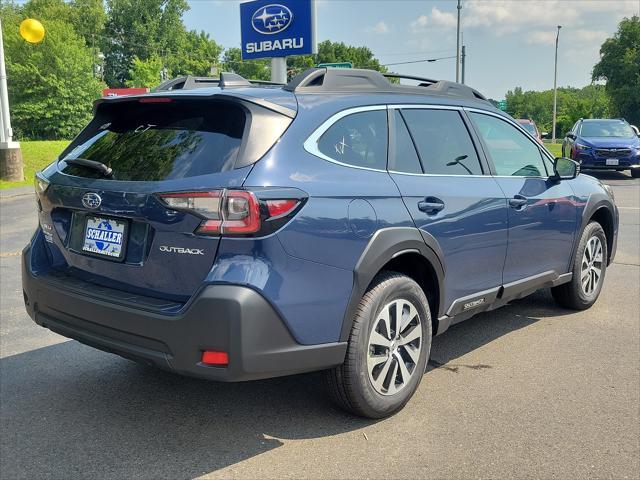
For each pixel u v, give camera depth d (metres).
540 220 4.67
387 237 3.30
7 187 18.05
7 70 44.62
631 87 55.41
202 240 2.83
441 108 4.11
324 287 3.02
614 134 18.58
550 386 3.96
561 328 5.13
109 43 86.00
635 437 3.30
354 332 3.21
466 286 4.00
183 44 90.75
